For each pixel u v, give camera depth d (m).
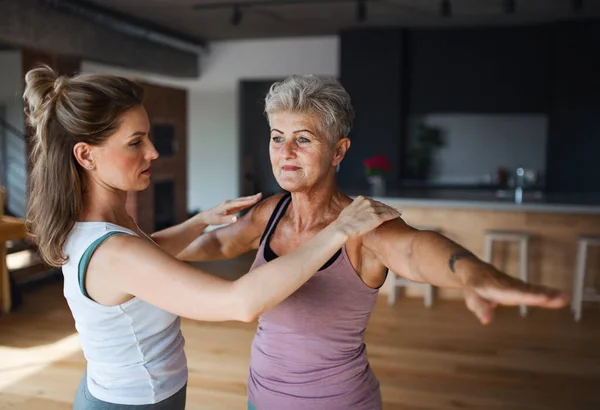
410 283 5.10
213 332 4.27
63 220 1.19
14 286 4.94
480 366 3.69
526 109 7.38
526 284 0.79
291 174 1.24
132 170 1.21
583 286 4.71
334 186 1.35
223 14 6.99
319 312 1.25
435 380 3.47
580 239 4.69
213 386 3.36
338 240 1.04
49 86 1.22
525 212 5.17
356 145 7.84
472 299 0.84
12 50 8.49
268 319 1.32
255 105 9.96
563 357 3.87
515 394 3.29
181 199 7.66
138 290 1.11
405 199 5.35
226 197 9.34
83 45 6.26
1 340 4.15
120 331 1.22
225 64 9.03
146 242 1.15
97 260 1.14
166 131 7.29
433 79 7.64
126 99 1.17
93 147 1.18
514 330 4.43
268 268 1.03
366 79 7.74
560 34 7.09
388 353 3.90
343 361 1.29
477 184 7.81
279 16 7.10
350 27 7.72
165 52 8.02
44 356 3.85
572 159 7.20
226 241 1.58
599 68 7.01
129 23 6.90
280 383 1.31
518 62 7.35
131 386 1.25
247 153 10.13
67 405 3.14
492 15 6.87
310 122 1.21
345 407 1.29
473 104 7.54
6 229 4.62
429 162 8.09
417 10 6.65
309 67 8.64
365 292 1.26
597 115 7.07
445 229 5.36
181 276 1.07
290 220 1.38
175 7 6.62
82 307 1.21
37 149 1.22
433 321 4.63
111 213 1.25
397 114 7.68
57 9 5.84
